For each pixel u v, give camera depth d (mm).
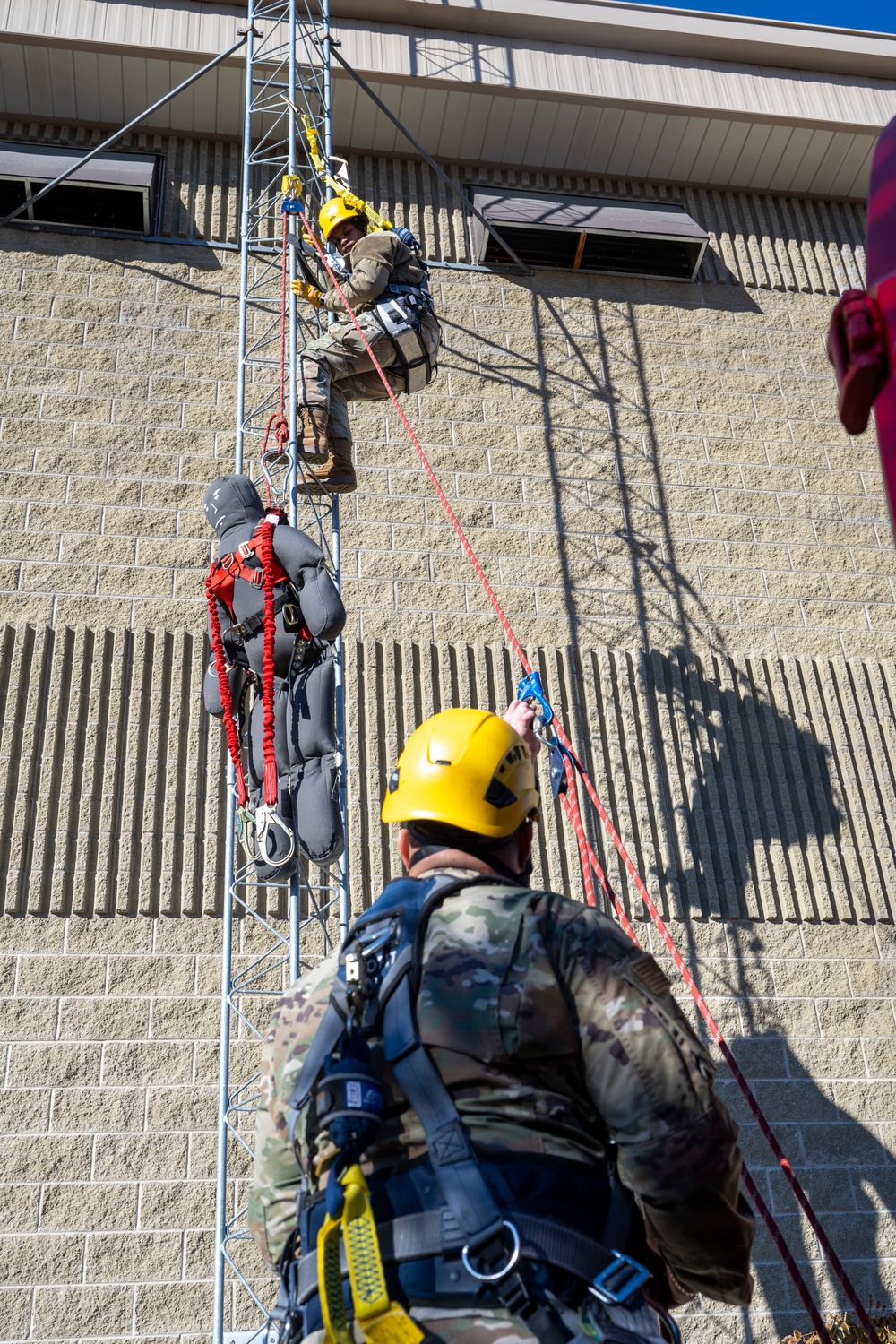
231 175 11203
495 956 1732
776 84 12055
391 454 10398
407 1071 1666
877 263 1345
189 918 8664
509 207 11336
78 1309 7586
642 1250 1735
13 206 10734
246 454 10109
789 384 11539
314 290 8047
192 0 11023
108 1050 8234
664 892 9336
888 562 10930
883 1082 9078
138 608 9469
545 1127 1650
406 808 2092
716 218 12211
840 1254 8516
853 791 10008
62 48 10633
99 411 10078
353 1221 1573
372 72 11047
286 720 5637
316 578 5465
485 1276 1514
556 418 10875
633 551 10492
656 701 9977
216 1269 7059
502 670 9805
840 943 9469
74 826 8766
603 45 11836
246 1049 8336
